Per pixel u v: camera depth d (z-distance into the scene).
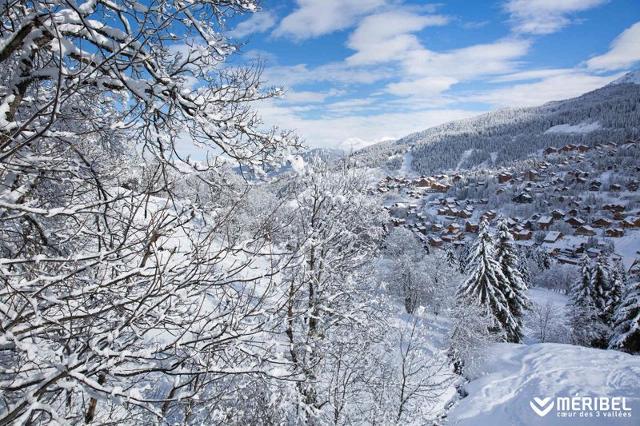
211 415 5.07
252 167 3.91
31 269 2.81
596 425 17.77
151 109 3.42
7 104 3.01
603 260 41.19
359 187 11.66
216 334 3.10
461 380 24.34
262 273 3.35
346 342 9.62
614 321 27.95
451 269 39.00
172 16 2.82
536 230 115.50
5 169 2.85
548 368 23.92
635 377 21.50
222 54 3.77
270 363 3.66
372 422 9.07
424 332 9.91
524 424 18.67
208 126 3.74
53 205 3.87
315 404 8.86
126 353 2.59
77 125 3.76
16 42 2.98
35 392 2.20
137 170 3.60
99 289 2.76
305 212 10.34
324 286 10.16
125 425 3.87
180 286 2.89
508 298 30.59
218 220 3.28
